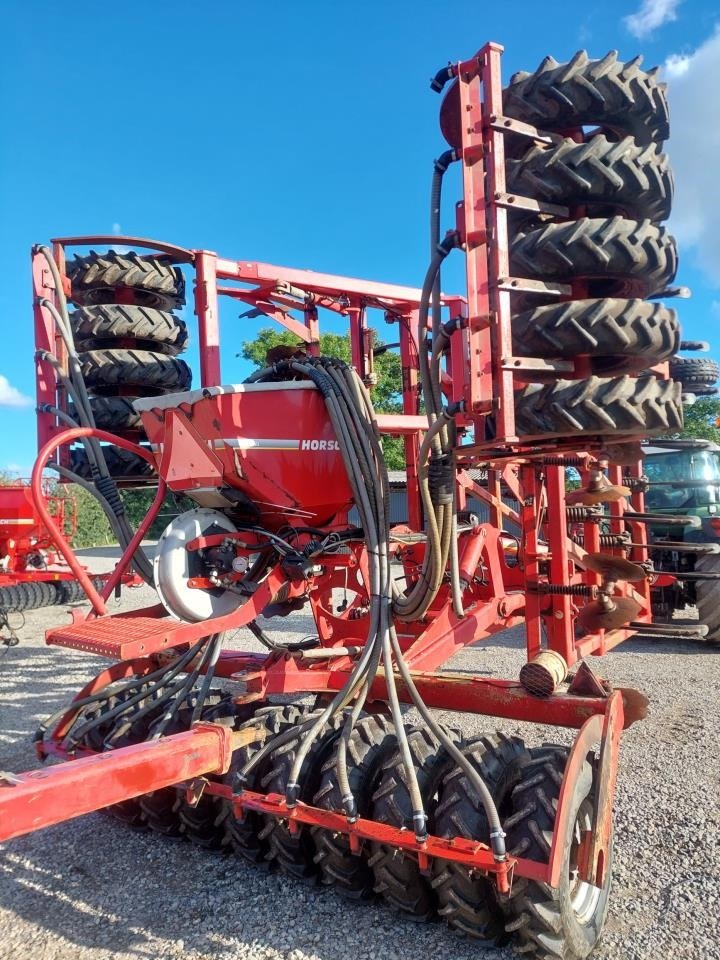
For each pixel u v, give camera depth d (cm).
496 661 734
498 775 276
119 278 478
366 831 265
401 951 274
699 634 505
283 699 594
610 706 300
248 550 370
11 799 213
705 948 271
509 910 256
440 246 310
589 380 289
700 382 632
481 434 330
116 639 301
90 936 290
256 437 353
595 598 402
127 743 360
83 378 468
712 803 386
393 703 294
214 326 493
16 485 1147
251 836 329
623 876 321
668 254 303
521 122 307
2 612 898
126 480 502
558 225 293
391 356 1922
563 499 418
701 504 820
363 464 334
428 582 317
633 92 307
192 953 277
